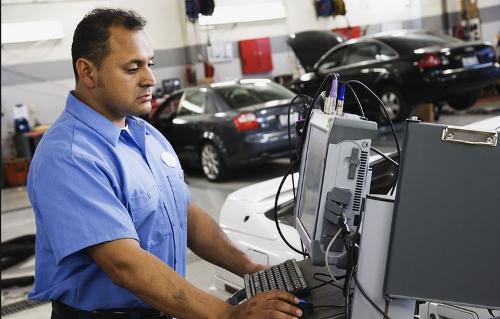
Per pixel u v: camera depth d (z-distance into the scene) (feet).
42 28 32.45
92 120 4.51
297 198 5.10
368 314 3.79
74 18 32.91
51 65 32.89
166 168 5.07
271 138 20.08
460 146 3.44
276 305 3.85
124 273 4.08
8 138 32.27
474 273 3.58
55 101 33.24
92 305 4.58
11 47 32.24
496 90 31.27
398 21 39.73
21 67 32.48
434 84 22.12
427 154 3.46
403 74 22.71
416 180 3.49
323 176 4.00
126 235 4.16
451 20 38.88
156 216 4.71
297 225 4.91
